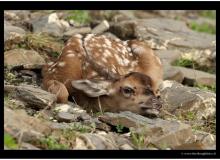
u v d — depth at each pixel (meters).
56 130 11.44
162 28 20.30
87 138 10.99
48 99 12.61
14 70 15.07
